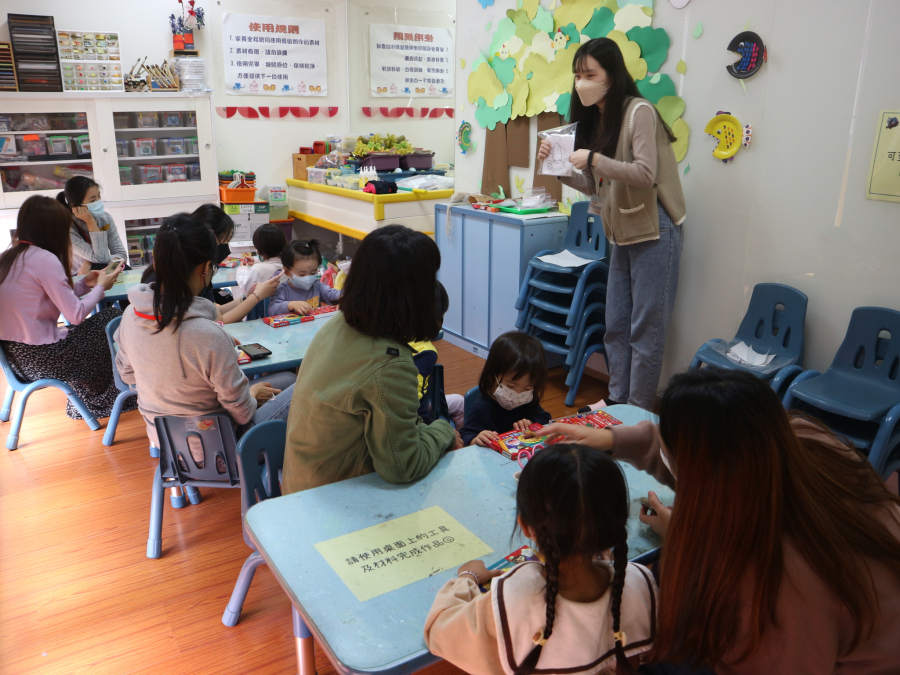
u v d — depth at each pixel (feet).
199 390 6.64
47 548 7.70
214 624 6.50
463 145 15.02
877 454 6.97
